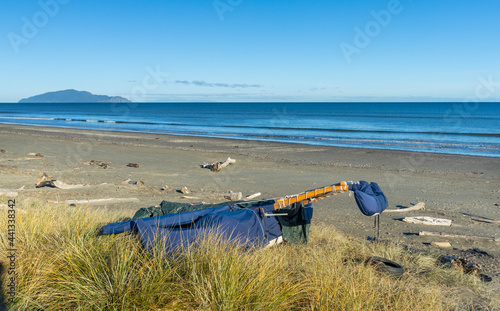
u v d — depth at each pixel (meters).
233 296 3.16
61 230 4.49
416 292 4.23
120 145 29.75
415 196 13.62
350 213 10.89
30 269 3.44
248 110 155.62
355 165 21.23
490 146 33.50
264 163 21.41
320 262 4.47
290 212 5.76
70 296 3.15
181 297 3.23
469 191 14.60
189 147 29.67
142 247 4.00
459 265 5.74
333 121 79.25
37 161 19.03
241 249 4.24
